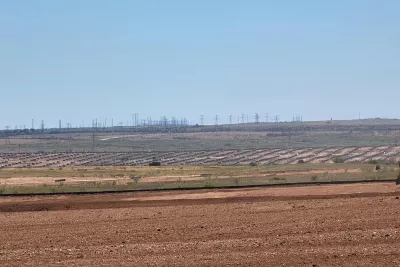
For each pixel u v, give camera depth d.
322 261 19.72
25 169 139.75
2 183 84.44
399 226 26.31
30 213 38.81
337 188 50.75
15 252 23.27
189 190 57.31
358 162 134.00
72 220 33.31
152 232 27.36
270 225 27.94
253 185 60.19
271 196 45.94
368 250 21.22
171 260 20.41
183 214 34.31
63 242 25.59
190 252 21.91
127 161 188.88
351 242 22.89
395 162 126.75
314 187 53.50
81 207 43.31
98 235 27.12
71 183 79.88
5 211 42.66
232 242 23.64
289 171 98.44
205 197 47.88
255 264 19.47
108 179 92.19
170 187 62.28
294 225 27.69
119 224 30.70
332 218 29.50
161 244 23.92
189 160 186.50
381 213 30.55
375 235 24.09
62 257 21.88
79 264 20.33
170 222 30.59
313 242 23.14
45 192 60.12
